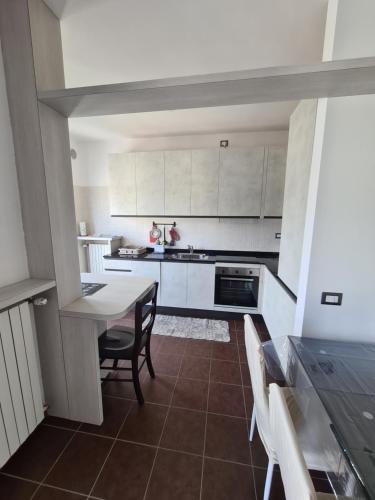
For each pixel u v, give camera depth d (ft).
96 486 4.12
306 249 5.24
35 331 4.93
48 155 4.42
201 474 4.34
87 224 13.09
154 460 4.56
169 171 10.83
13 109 4.20
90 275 7.19
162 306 11.19
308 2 4.21
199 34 4.94
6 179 4.23
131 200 11.39
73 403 5.21
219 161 10.36
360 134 4.45
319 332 5.26
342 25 4.09
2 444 3.84
